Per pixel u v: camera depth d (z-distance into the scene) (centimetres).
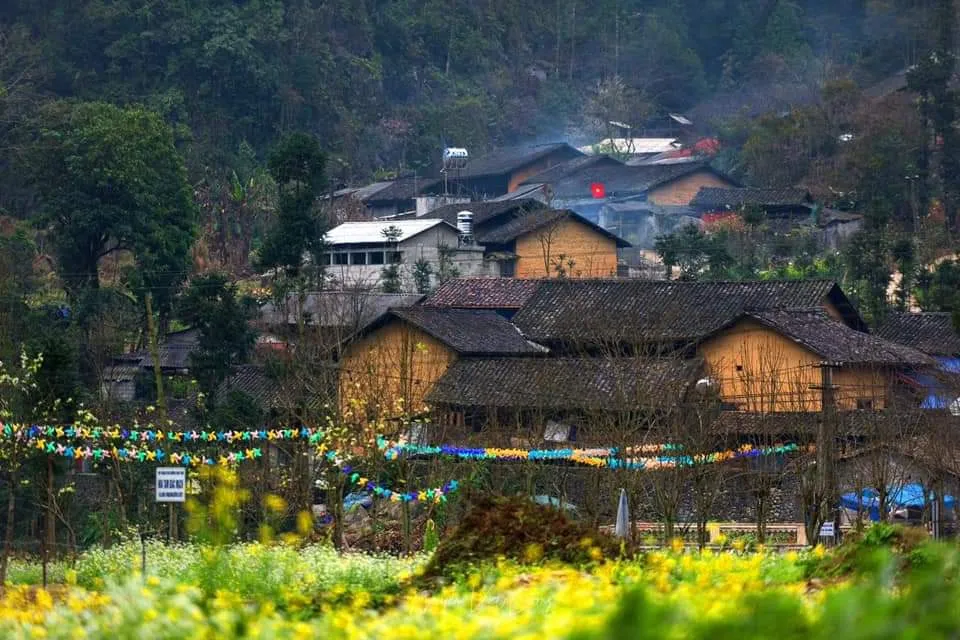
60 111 9544
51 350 4225
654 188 11775
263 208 10162
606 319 5938
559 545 1984
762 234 9606
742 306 6306
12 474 3738
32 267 8825
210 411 5122
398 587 1927
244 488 4131
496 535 2002
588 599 1224
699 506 3716
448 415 5306
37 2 12688
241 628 1317
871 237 8025
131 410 5153
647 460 4025
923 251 8738
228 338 5766
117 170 8200
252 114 12331
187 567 2594
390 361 5719
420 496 3722
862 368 5562
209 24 12281
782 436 4562
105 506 4397
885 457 4247
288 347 4769
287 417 4366
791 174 12025
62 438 4231
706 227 10325
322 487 4141
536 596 1406
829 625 842
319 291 6869
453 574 1889
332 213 10856
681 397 4497
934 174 11094
